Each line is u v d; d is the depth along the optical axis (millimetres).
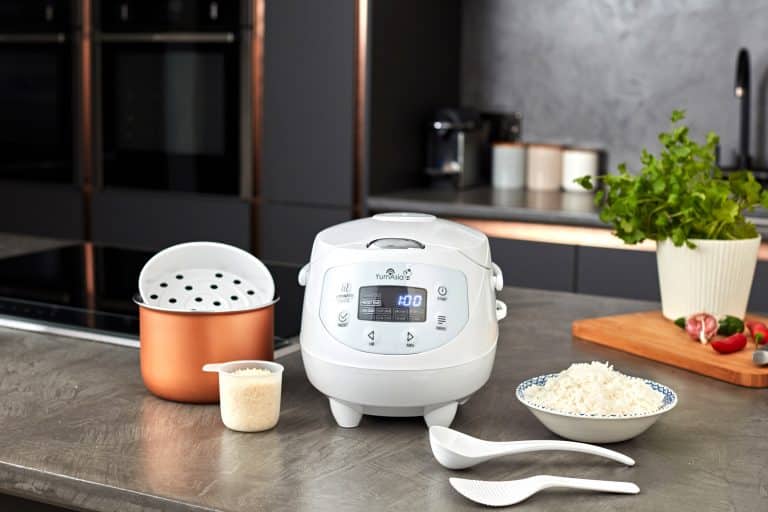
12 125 3674
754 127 3303
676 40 3377
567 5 3521
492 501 926
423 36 3445
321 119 3221
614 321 1599
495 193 3381
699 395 1279
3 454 1039
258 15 3262
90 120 3555
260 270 1319
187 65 3371
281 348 1454
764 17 3246
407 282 1086
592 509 923
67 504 994
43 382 1283
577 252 2902
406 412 1115
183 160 3436
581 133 3557
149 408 1188
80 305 1689
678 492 963
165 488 958
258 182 3357
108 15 3463
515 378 1332
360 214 3240
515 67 3631
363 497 942
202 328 1176
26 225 3709
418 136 3492
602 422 1048
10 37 3615
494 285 1161
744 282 1571
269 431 1115
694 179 1619
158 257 1287
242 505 920
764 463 1043
